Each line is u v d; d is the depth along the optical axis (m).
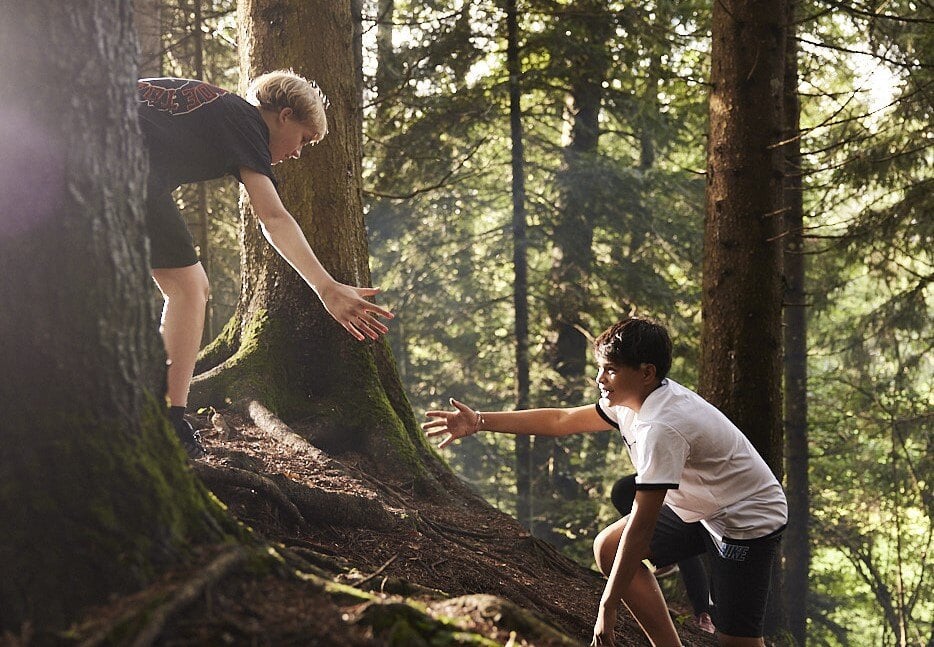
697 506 2.95
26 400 1.80
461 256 14.03
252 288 4.98
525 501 12.73
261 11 5.05
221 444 4.09
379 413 4.75
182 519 1.92
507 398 14.66
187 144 2.79
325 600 1.93
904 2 8.30
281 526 3.17
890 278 11.20
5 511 1.74
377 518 3.62
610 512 12.30
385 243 13.62
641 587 3.05
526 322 13.22
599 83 12.54
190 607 1.72
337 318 2.62
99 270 1.90
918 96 8.26
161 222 3.03
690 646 3.81
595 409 3.29
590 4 11.66
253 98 3.01
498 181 14.11
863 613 17.31
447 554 3.62
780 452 5.23
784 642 5.94
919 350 12.15
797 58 8.98
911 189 9.12
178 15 8.78
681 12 10.13
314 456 4.17
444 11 11.79
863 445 14.06
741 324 5.15
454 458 14.33
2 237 1.81
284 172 5.02
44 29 1.84
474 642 1.87
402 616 1.90
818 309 12.17
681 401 2.86
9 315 1.80
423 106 11.94
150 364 2.04
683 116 12.78
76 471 1.80
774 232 5.16
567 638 2.03
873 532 14.34
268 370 4.68
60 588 1.72
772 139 5.16
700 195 13.16
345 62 5.14
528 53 12.57
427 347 15.01
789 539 11.71
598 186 12.62
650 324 2.90
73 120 1.87
